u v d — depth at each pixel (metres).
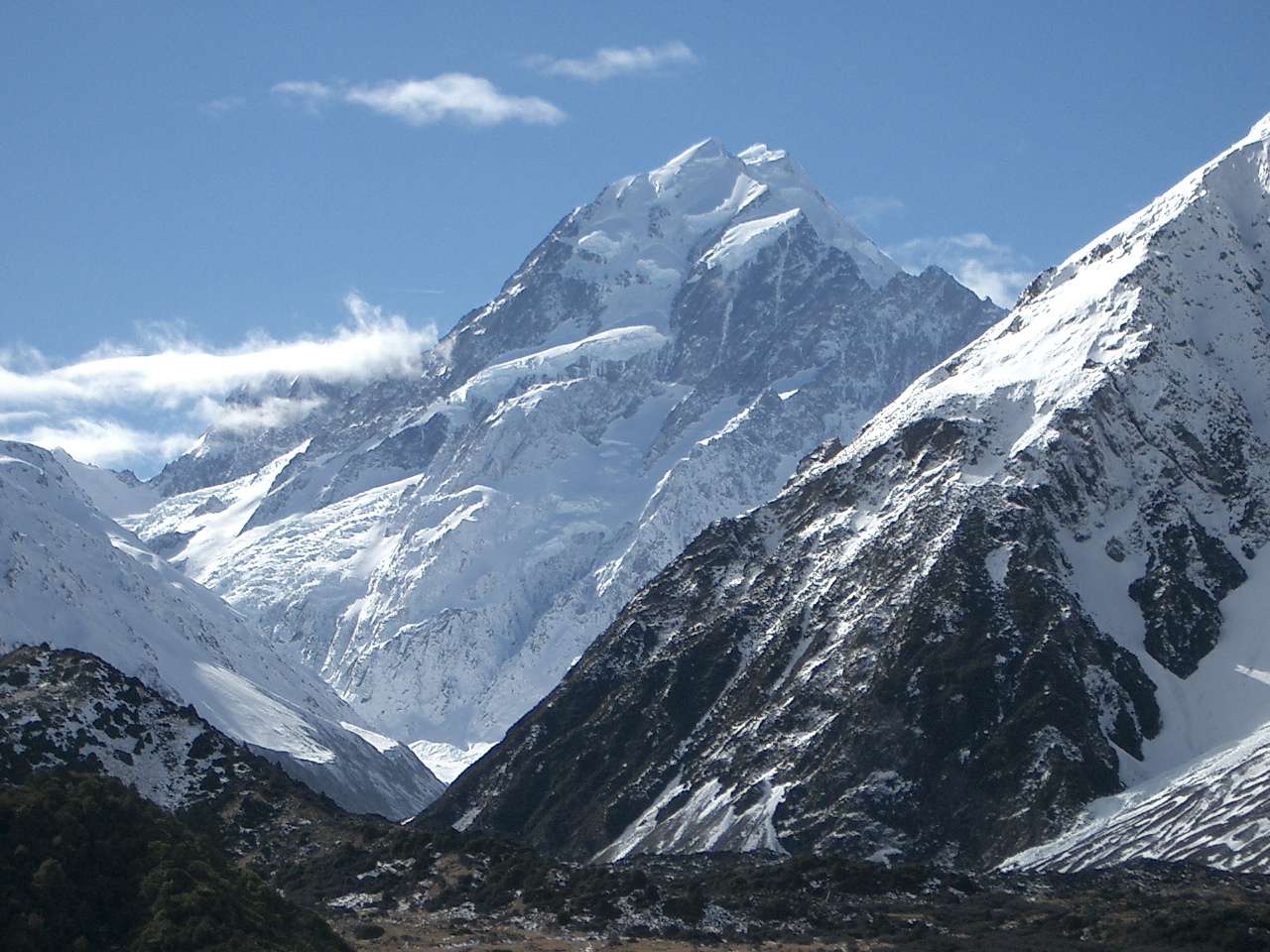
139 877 180.62
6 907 173.75
